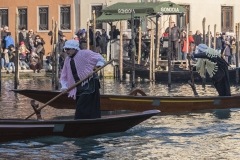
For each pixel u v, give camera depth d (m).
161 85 53.12
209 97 33.75
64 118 31.72
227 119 30.91
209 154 23.19
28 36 61.12
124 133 26.67
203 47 34.28
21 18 78.19
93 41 55.31
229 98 34.41
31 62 59.94
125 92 46.78
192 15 72.12
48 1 76.25
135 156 22.81
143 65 58.09
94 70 25.55
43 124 24.72
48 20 76.38
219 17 74.25
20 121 24.38
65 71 25.45
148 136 26.27
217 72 34.34
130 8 59.34
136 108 32.62
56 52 51.12
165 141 25.33
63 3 75.31
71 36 75.12
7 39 58.84
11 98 41.12
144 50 60.88
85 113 25.34
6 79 58.12
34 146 23.94
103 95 32.06
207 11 73.31
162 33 67.56
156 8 57.97
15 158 22.30
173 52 59.50
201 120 30.56
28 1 77.44
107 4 72.44
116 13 60.16
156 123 29.53
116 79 59.78
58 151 23.33
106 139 25.45
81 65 25.06
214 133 27.09
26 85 52.50
